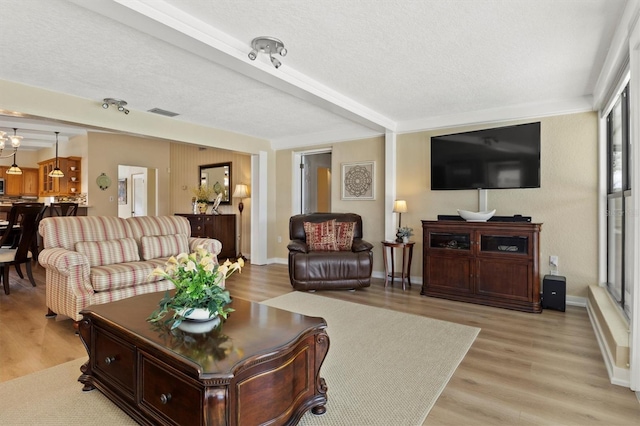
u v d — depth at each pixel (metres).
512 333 2.97
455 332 2.99
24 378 2.18
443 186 4.54
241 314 2.03
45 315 3.36
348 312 3.54
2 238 4.51
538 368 2.33
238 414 1.43
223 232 6.80
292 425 1.64
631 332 2.04
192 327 1.80
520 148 3.98
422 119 4.73
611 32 2.37
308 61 2.89
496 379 2.19
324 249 4.74
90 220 3.62
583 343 2.76
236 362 1.42
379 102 4.01
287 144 6.24
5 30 2.36
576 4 2.05
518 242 3.68
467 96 3.78
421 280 4.87
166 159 8.24
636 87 2.00
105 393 1.92
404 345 2.71
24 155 8.94
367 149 5.45
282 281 4.97
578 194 3.82
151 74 3.16
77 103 3.75
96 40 2.51
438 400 1.95
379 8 2.11
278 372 1.58
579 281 3.82
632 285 2.04
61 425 1.73
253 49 2.58
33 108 3.43
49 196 7.57
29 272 4.48
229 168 7.29
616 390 2.06
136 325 1.83
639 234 2.00
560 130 3.90
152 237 3.91
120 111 4.13
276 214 6.57
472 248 3.89
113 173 7.08
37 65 2.96
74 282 2.95
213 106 4.18
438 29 2.36
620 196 3.06
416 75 3.18
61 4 2.05
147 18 2.04
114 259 3.47
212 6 2.11
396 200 4.92
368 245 4.55
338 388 2.07
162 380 1.57
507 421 1.76
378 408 1.87
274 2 2.06
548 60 2.84
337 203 5.78
